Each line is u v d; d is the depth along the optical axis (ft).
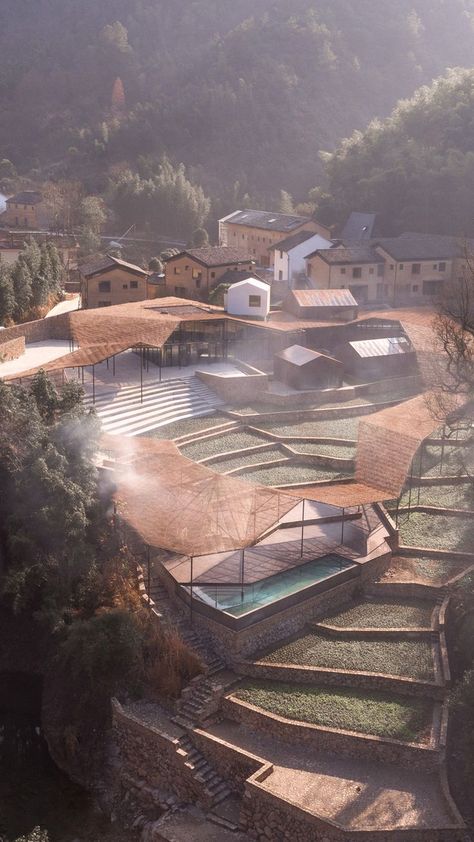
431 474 172.55
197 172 574.97
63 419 139.23
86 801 109.40
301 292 255.50
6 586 124.67
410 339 220.43
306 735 106.01
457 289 237.04
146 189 502.79
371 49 645.92
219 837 99.40
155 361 222.07
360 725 106.42
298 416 197.67
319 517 148.97
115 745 115.24
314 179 546.67
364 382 223.92
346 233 374.84
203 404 199.11
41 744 118.73
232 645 117.80
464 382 159.94
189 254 296.71
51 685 126.41
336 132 590.96
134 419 181.47
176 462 141.38
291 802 95.09
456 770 102.47
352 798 97.86
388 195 378.73
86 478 134.82
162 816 103.86
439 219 362.74
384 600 133.90
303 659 118.21
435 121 404.57
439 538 147.95
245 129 603.26
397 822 93.81
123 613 119.34
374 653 119.85
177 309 234.58
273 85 618.03
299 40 644.69
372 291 303.27
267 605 120.57
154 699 116.16
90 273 271.90
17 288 247.91
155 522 127.24
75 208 505.25
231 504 129.08
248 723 110.11
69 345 231.50
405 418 163.63
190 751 107.65
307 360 210.79
